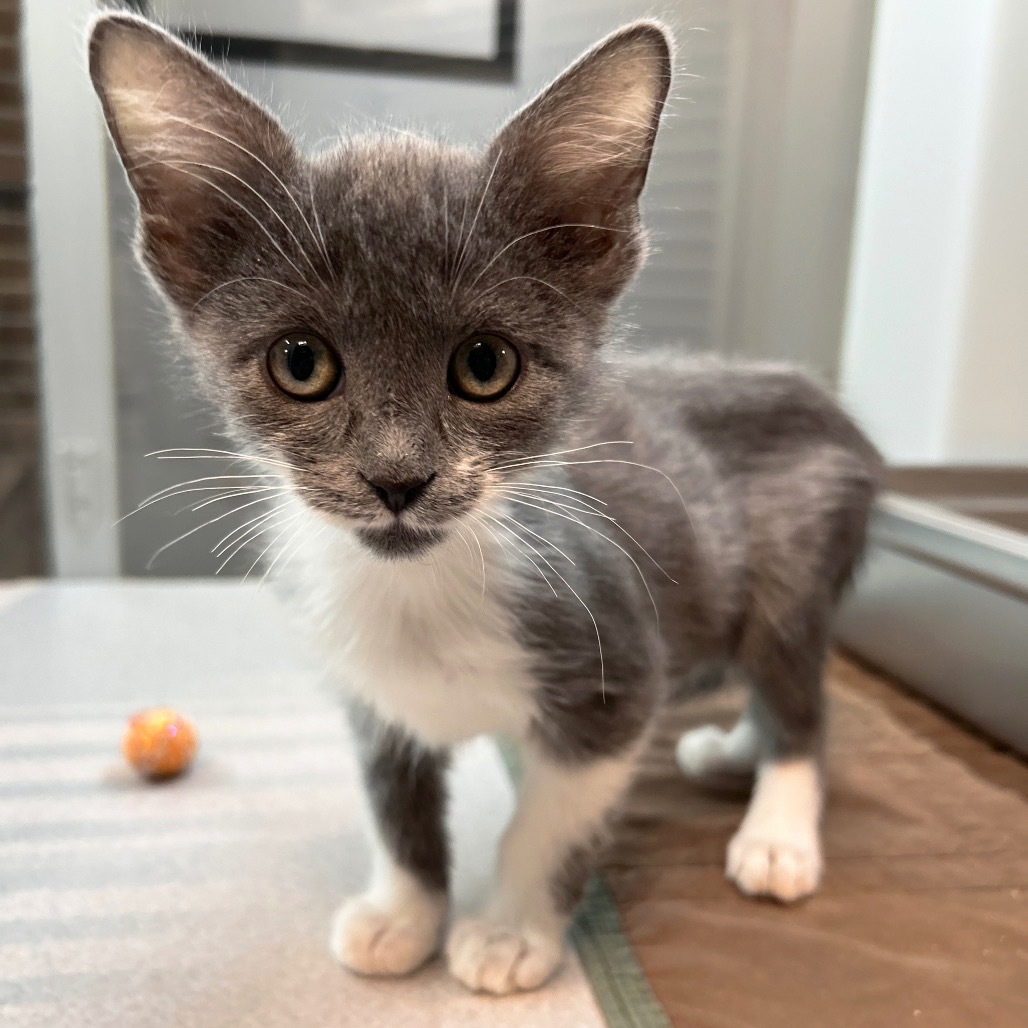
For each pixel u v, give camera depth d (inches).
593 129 6.5
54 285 17.1
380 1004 7.1
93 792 10.0
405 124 9.6
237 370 6.5
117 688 12.6
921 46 16.2
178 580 17.9
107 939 7.8
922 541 13.0
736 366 10.3
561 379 6.7
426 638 7.1
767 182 17.1
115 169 16.8
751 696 9.9
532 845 7.6
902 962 7.7
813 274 17.5
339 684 7.9
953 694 12.4
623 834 9.5
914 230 17.0
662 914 8.2
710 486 9.0
